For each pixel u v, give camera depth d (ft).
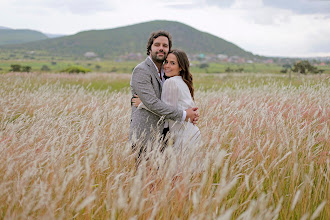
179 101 10.15
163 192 6.51
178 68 10.32
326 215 7.42
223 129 10.21
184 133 9.63
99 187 7.42
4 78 40.86
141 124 10.07
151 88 9.80
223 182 5.98
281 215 7.58
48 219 5.84
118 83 57.82
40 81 48.37
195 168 7.78
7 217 6.15
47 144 8.23
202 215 5.62
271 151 9.71
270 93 20.79
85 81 59.00
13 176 7.47
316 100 16.03
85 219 6.92
